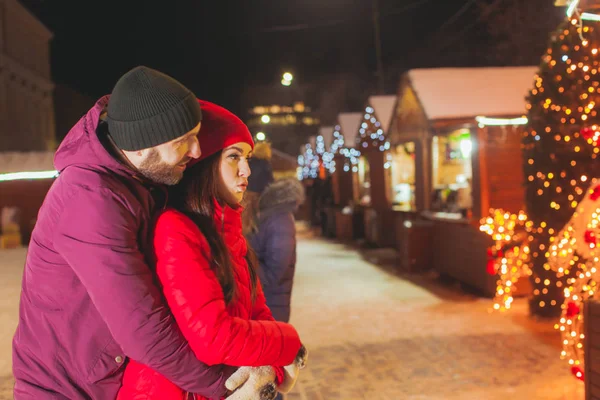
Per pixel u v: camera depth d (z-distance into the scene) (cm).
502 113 767
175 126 148
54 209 143
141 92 147
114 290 137
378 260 1097
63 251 141
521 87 828
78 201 139
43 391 148
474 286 737
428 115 773
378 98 1299
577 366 346
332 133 1791
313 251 1321
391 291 787
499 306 650
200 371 147
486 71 881
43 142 2741
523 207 721
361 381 436
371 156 1309
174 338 142
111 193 141
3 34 2323
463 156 905
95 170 146
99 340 148
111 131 151
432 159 977
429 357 486
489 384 417
